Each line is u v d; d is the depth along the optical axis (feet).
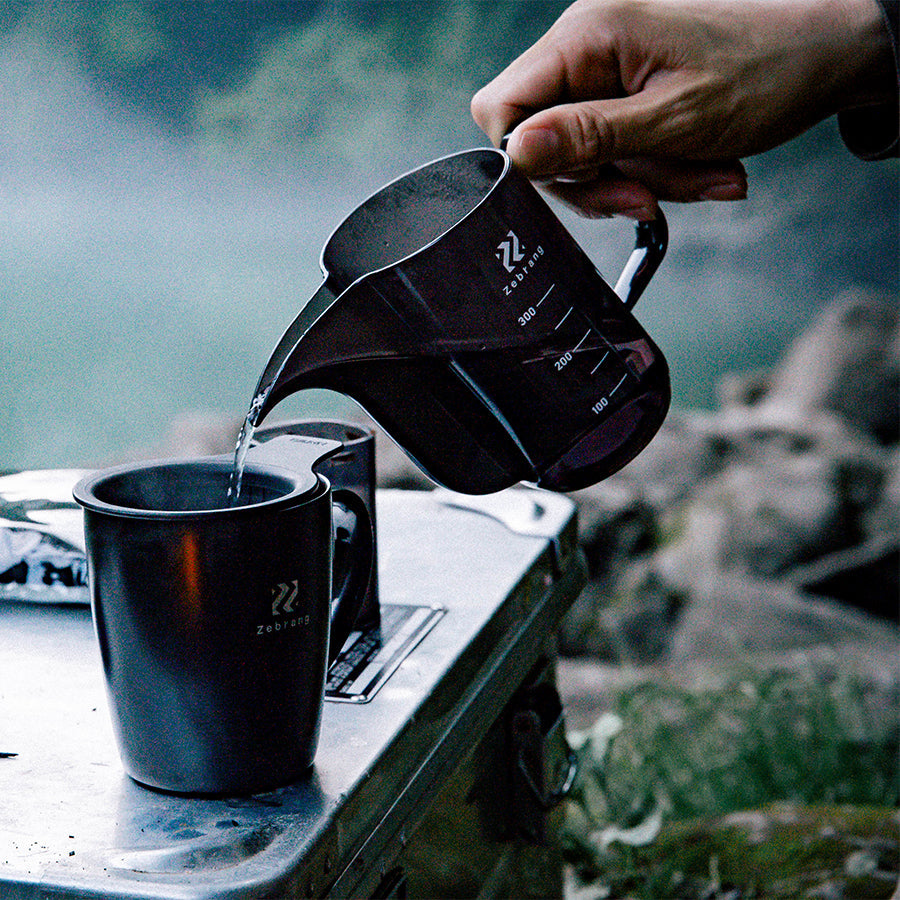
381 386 2.65
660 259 3.55
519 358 2.78
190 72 88.07
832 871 5.49
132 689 2.32
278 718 2.34
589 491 12.43
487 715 3.17
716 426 16.66
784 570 14.60
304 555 2.31
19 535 3.38
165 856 2.18
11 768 2.52
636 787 7.43
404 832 2.63
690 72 3.39
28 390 63.41
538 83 3.45
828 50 3.52
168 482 2.53
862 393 20.04
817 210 74.13
